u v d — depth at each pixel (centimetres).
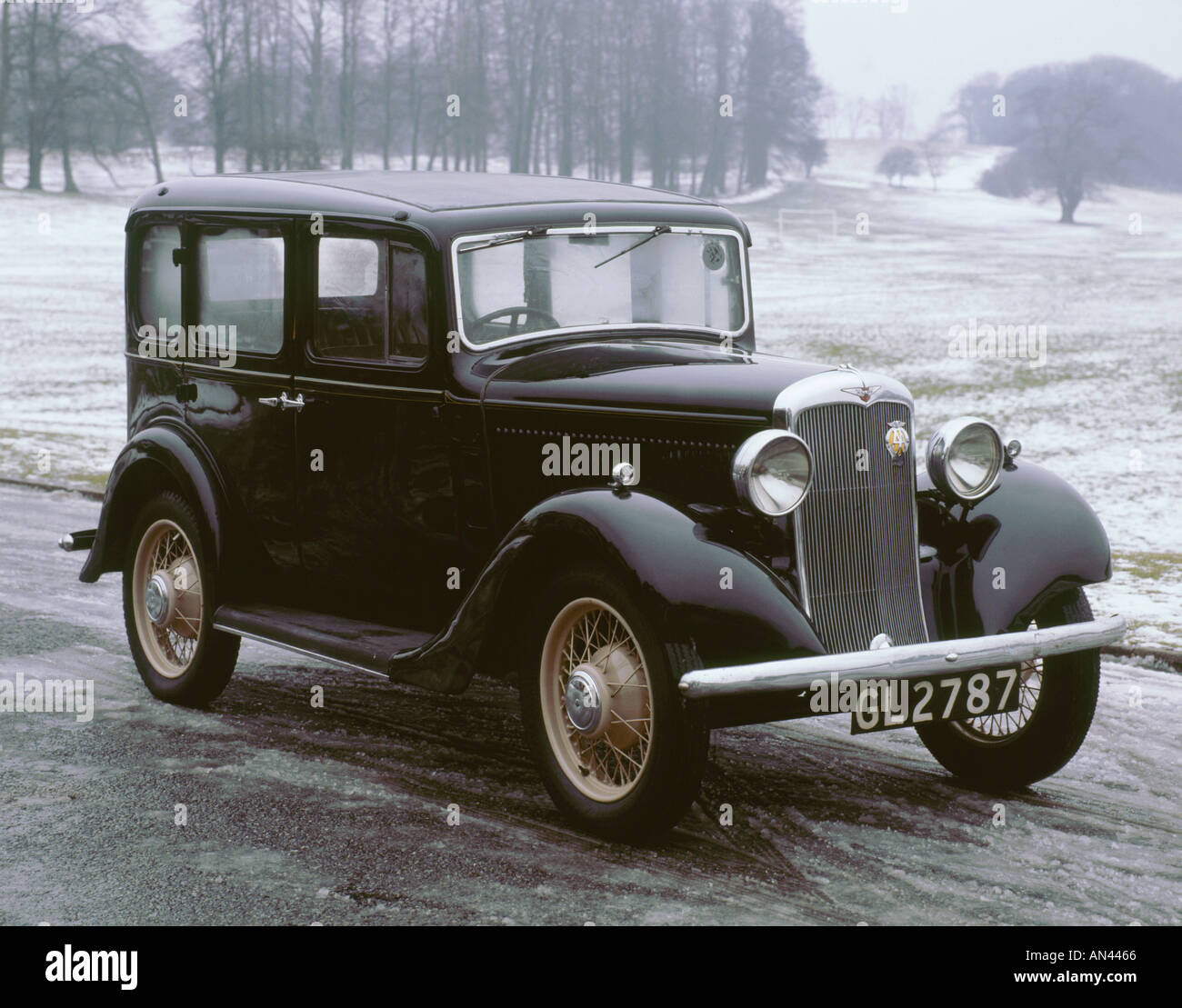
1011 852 452
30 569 898
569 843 456
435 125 11356
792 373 476
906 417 487
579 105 12825
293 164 10081
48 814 478
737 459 443
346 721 595
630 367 503
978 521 503
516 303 535
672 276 579
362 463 548
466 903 408
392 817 478
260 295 582
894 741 579
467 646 477
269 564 598
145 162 11425
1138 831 472
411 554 541
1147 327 3747
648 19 12988
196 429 616
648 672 432
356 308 545
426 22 11588
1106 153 15975
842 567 468
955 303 4638
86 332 3259
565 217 547
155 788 506
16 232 6606
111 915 399
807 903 409
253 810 484
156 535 629
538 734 476
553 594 466
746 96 14088
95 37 10225
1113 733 582
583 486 484
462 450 517
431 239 516
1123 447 1748
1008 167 16000
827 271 6228
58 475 1333
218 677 603
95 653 704
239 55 10600
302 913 401
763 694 424
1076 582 497
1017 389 2411
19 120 10069
